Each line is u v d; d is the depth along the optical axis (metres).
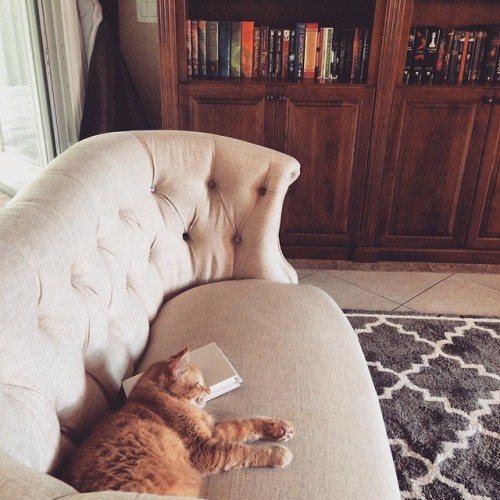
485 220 2.79
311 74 2.65
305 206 2.78
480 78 2.63
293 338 1.42
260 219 1.72
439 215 2.79
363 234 2.82
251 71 2.65
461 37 2.56
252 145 1.76
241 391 1.24
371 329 2.27
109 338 1.28
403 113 2.58
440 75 2.63
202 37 2.57
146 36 2.89
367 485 1.03
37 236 1.06
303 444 1.10
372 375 1.98
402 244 2.86
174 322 1.51
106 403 1.21
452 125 2.60
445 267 2.84
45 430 0.93
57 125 3.09
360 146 2.64
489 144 2.63
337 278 2.71
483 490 1.51
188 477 1.00
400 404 1.84
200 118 2.60
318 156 2.67
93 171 1.36
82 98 2.89
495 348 2.16
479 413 1.80
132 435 1.01
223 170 1.73
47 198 1.18
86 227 1.24
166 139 1.69
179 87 2.54
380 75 2.51
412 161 2.68
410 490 1.51
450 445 1.67
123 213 1.49
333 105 2.57
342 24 2.79
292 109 2.58
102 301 1.26
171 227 1.67
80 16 2.80
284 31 2.59
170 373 1.17
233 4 2.78
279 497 0.99
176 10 2.44
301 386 1.26
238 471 1.04
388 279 2.71
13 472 0.65
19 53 3.19
